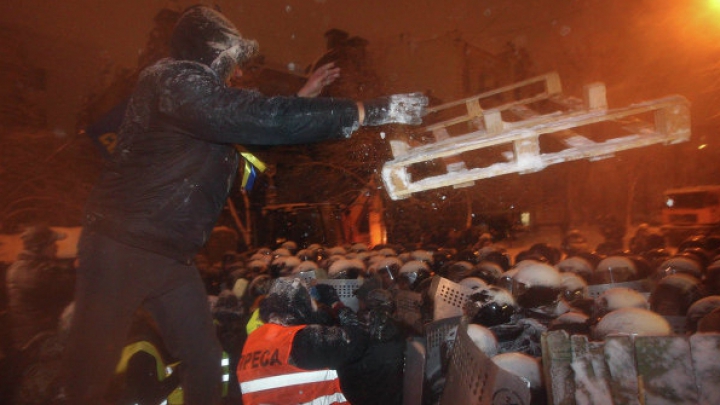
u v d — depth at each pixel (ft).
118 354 8.43
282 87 46.65
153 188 8.20
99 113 65.31
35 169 51.80
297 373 10.11
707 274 14.87
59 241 21.75
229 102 7.57
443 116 29.37
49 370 12.48
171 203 8.25
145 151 8.18
